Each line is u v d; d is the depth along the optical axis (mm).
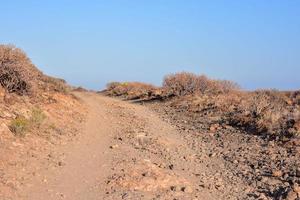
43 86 21281
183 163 12906
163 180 10547
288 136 15500
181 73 32906
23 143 12344
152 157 13281
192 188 10336
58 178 10375
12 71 17078
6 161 10633
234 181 11234
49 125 15094
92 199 9195
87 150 13516
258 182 11016
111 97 39656
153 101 32219
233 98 25078
